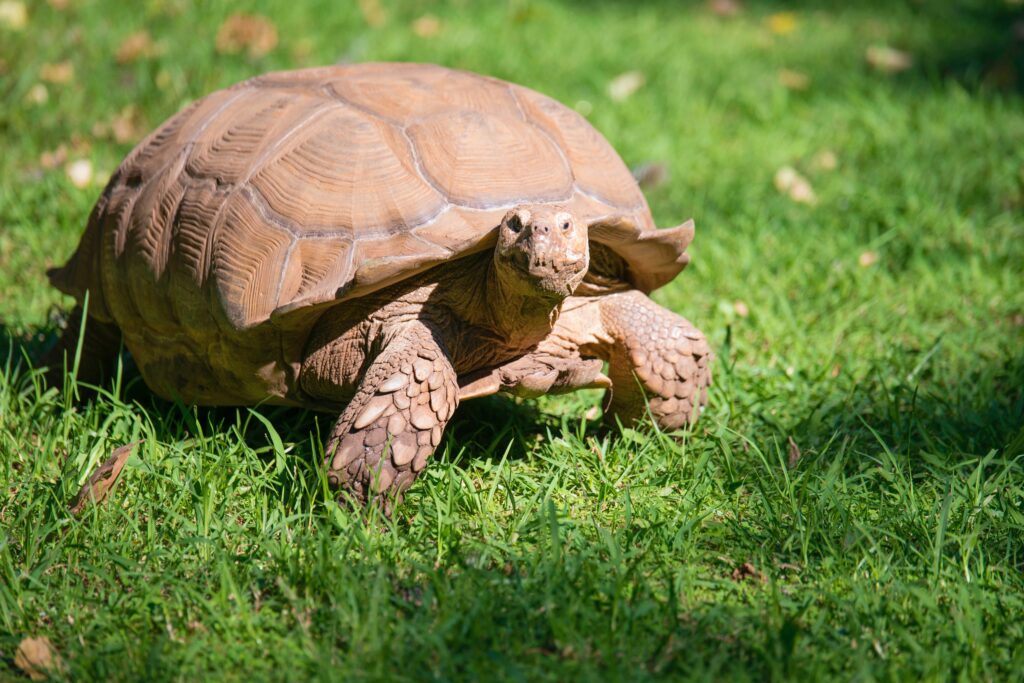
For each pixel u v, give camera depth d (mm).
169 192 4387
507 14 10773
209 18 9352
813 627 3227
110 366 5020
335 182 4043
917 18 12492
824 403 4844
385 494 3752
